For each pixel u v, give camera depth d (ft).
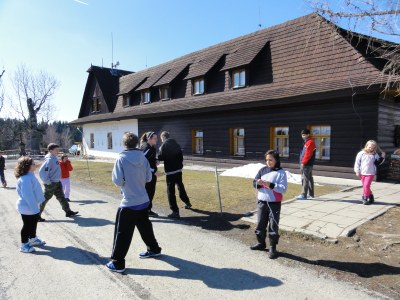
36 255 16.46
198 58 69.15
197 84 63.57
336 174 39.50
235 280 13.30
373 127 35.88
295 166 43.83
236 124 52.60
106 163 73.97
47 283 13.33
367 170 24.00
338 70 40.24
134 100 85.35
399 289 12.25
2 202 30.66
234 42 61.98
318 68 42.78
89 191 35.50
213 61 61.26
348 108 37.93
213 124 57.11
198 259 15.55
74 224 22.17
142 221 15.40
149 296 12.12
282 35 51.88
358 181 36.68
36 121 135.64
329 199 26.37
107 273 14.20
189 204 25.50
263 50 52.90
